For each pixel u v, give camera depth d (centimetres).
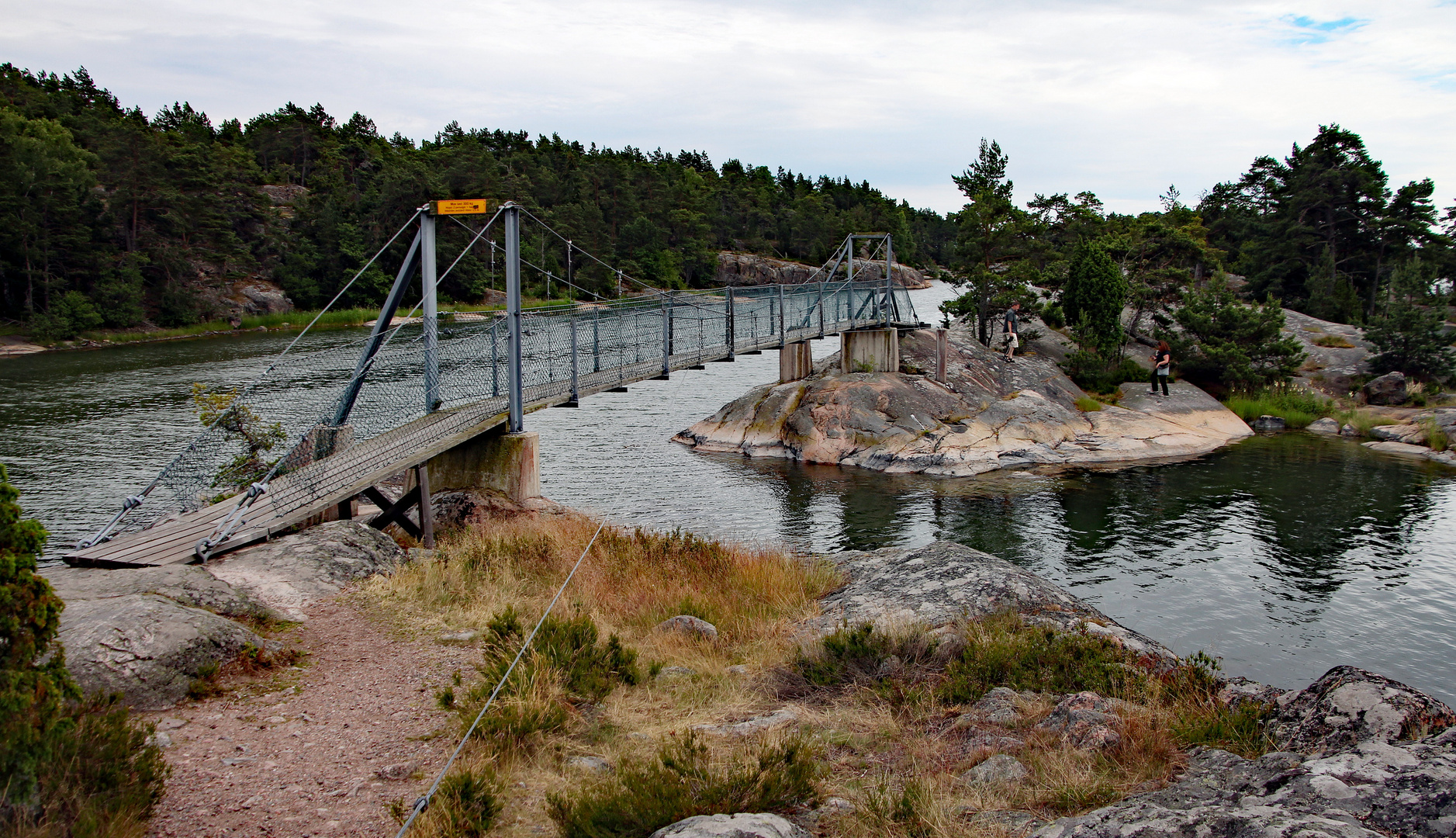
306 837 553
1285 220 6350
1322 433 3456
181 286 7662
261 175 12050
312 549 1209
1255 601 1698
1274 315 3878
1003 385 3544
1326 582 1800
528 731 718
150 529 1255
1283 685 1340
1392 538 2088
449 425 1702
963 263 4231
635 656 924
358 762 669
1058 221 6328
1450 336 3900
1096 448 3083
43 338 6291
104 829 511
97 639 776
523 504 1823
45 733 536
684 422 3688
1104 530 2162
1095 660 895
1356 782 509
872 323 3769
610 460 2973
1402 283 4188
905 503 2420
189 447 1558
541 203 11112
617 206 11425
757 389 3497
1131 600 1697
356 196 10788
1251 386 3875
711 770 653
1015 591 1151
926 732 783
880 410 3150
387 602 1098
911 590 1195
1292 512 2319
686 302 2766
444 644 968
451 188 9338
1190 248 4247
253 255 9125
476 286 9006
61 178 7119
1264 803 510
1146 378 3791
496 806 590
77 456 2706
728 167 19000
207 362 5184
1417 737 620
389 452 1549
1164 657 970
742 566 1430
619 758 700
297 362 4997
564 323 2273
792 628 1147
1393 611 1645
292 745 695
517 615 1085
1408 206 6059
